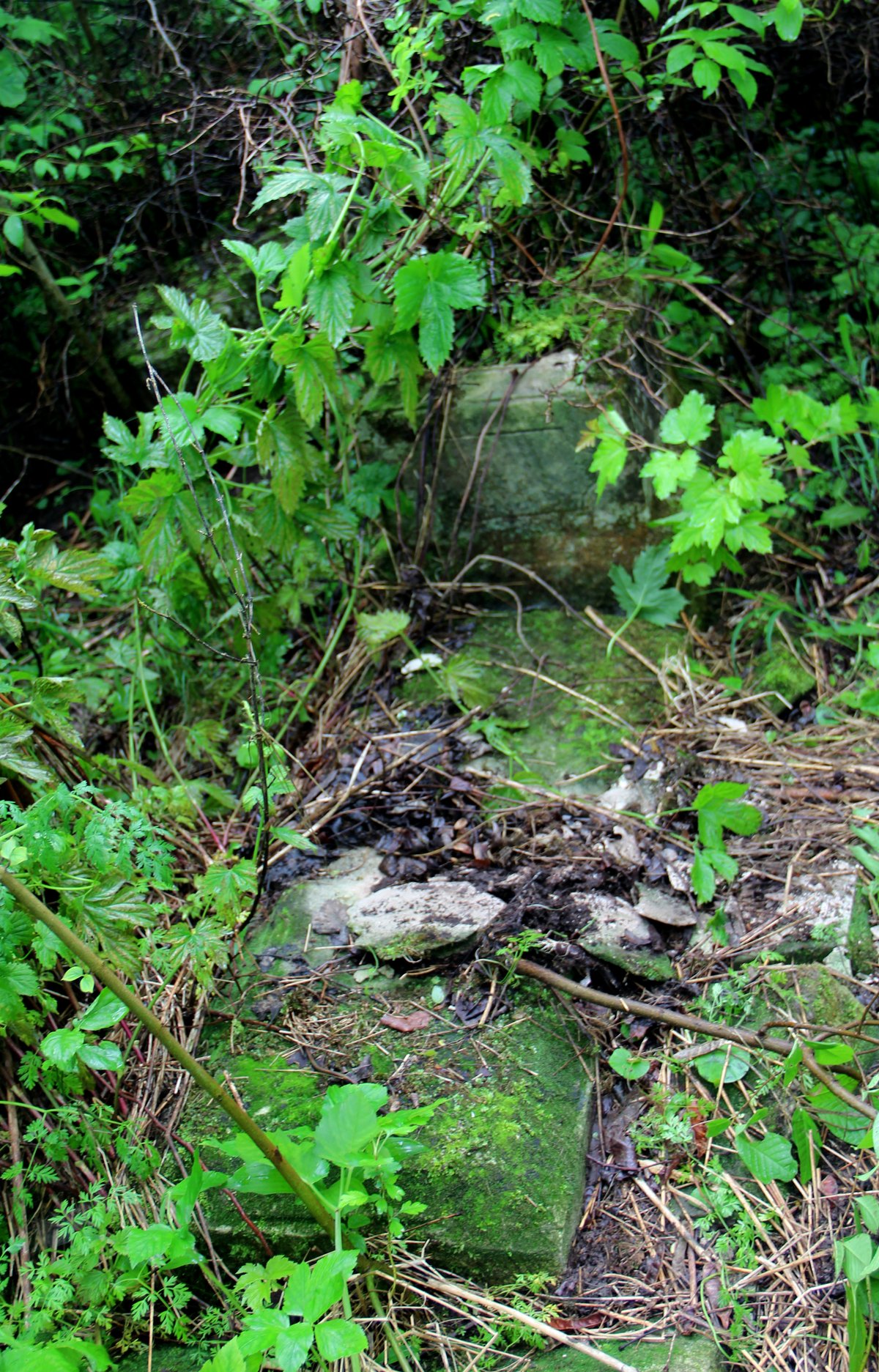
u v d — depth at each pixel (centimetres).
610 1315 186
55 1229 202
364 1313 188
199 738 291
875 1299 182
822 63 400
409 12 295
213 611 315
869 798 268
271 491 279
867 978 234
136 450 267
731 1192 201
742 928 240
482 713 295
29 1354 159
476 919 238
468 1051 219
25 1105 197
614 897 243
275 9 335
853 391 377
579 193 360
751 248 397
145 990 234
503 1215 193
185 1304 187
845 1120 199
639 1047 222
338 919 248
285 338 257
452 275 263
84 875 197
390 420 323
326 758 292
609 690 299
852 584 343
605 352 311
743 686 309
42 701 218
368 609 325
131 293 405
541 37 278
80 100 390
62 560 219
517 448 315
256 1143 176
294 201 357
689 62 304
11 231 329
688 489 291
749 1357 179
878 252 397
